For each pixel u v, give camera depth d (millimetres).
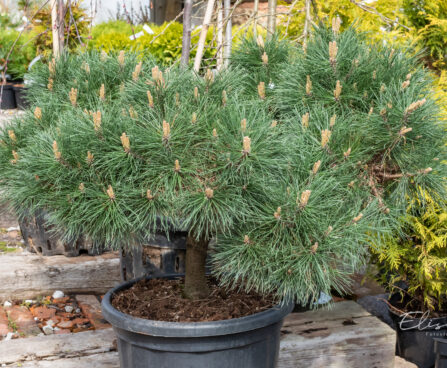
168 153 1372
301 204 1377
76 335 2230
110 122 1394
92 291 2918
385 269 2699
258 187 1400
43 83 1870
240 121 1383
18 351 2082
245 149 1307
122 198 1376
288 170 1477
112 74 1700
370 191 1592
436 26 3375
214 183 1385
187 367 1558
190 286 1770
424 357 2559
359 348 2256
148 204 1382
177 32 4734
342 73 1625
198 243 1737
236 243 1495
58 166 1374
